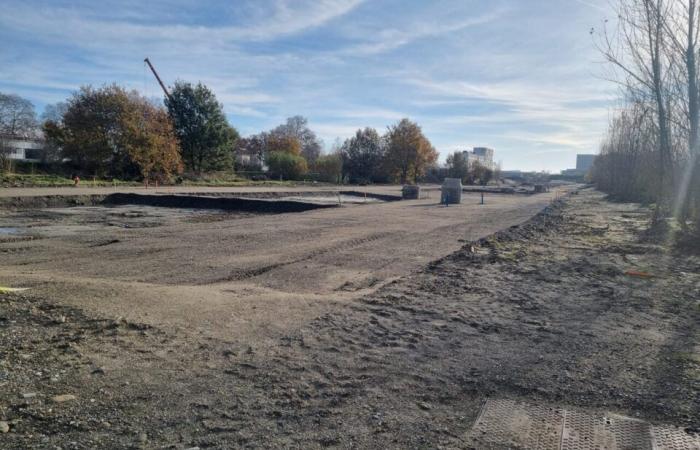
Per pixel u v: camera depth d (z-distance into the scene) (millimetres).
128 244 13266
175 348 4992
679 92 13766
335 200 36938
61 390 3955
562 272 9844
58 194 28156
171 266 10312
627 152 36719
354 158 84750
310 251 12531
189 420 3568
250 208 28281
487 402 4023
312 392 4094
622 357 5105
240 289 7988
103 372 4332
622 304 7367
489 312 6766
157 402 3820
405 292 7895
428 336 5652
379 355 4996
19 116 59969
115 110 48344
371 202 35938
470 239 15367
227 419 3600
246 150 106688
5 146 47969
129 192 32250
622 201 37281
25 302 6285
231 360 4727
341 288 8602
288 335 5523
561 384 4398
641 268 10367
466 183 97688
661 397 4160
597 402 4055
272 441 3326
